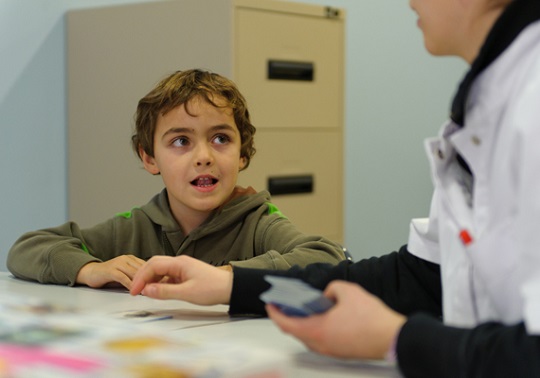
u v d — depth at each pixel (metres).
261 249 1.53
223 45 2.29
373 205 3.60
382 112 3.60
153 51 2.45
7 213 2.59
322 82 2.54
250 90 2.32
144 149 1.64
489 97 0.75
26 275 1.38
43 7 2.65
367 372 0.73
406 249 1.03
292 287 0.76
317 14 2.51
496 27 0.75
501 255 0.73
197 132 1.52
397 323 0.71
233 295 1.00
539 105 0.67
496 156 0.73
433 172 0.85
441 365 0.65
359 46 3.47
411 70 3.71
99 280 1.28
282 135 2.43
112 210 2.59
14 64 2.58
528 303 0.63
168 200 1.61
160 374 0.56
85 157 2.66
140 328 0.71
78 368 0.57
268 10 2.36
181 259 1.05
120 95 2.54
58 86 2.71
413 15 3.69
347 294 0.75
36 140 2.65
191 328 0.93
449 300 0.83
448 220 0.84
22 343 0.65
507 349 0.62
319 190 2.56
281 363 0.63
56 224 2.73
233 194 1.60
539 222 0.64
